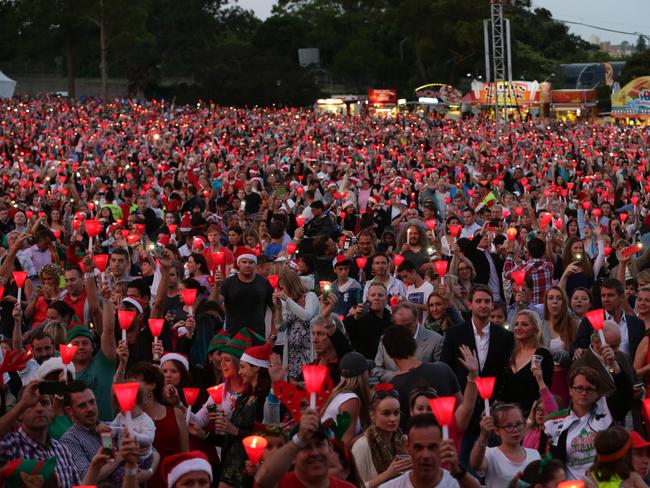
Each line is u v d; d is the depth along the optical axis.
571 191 26.50
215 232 14.47
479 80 92.31
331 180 25.61
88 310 11.43
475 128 58.28
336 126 58.38
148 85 101.75
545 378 8.97
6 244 17.86
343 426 6.25
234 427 7.62
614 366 8.07
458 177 27.75
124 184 25.88
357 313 10.43
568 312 10.27
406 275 11.93
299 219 16.52
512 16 104.12
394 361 8.51
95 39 92.44
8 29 93.50
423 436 6.06
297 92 95.81
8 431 6.39
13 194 23.02
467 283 12.97
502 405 7.16
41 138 44.75
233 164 31.94
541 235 16.48
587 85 101.94
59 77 104.38
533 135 52.75
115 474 6.96
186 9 97.62
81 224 17.08
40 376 7.34
